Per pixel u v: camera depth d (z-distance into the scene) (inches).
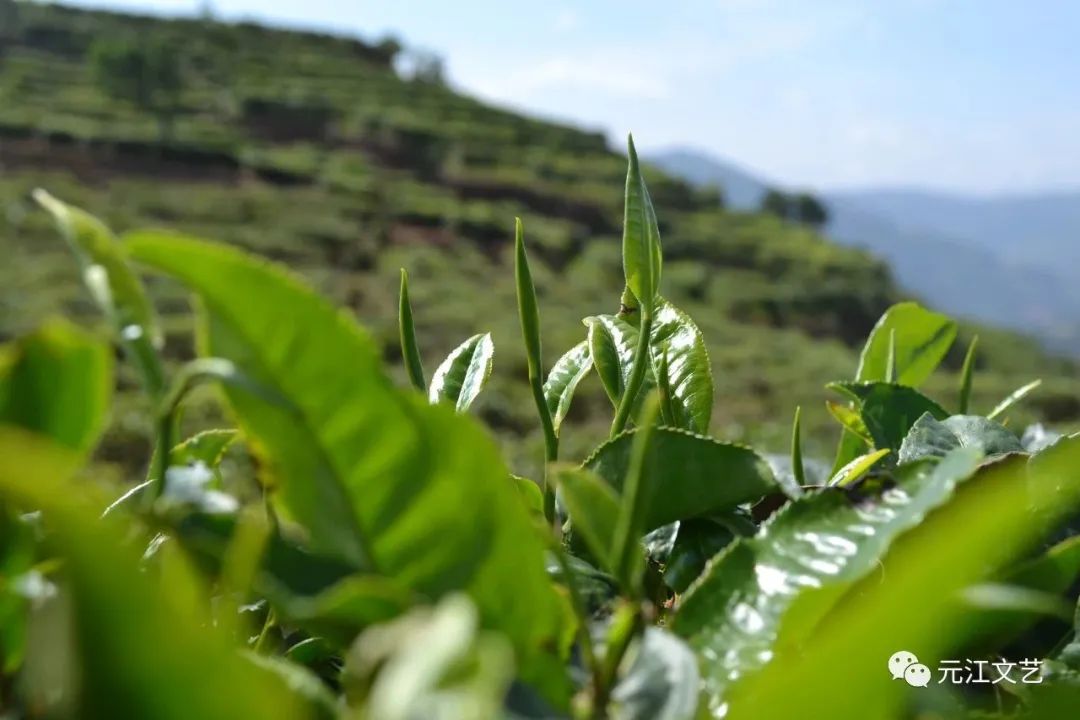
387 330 641.0
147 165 1234.6
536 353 24.0
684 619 16.8
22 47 1686.8
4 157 1143.0
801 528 16.8
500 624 15.5
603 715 14.6
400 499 15.4
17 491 10.1
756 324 1251.8
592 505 15.9
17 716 14.0
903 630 11.4
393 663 11.0
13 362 14.5
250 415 15.2
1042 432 33.8
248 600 19.7
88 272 14.0
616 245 1300.4
